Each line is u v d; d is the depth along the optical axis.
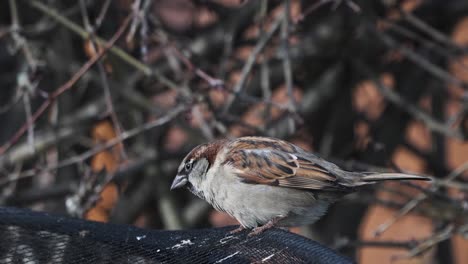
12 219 6.35
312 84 12.08
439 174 12.85
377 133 12.18
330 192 7.80
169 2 12.37
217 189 7.96
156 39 10.31
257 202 7.78
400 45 11.09
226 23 11.84
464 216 10.69
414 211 10.95
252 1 11.48
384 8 11.73
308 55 11.46
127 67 11.90
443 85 12.34
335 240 11.45
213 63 12.02
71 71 11.30
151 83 11.91
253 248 6.95
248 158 7.83
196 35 12.32
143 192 12.12
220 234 7.27
